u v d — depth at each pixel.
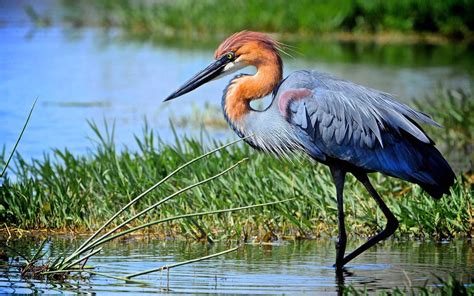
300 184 13.31
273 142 11.99
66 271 10.55
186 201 13.17
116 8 40.94
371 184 12.75
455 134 19.12
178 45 33.19
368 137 11.39
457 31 36.28
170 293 9.81
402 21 36.66
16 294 9.74
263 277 10.56
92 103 22.66
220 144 15.60
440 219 12.57
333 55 31.16
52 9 42.94
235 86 12.17
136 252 11.78
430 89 24.25
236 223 12.68
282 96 11.80
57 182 13.59
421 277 10.56
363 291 9.66
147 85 25.19
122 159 14.62
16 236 12.52
